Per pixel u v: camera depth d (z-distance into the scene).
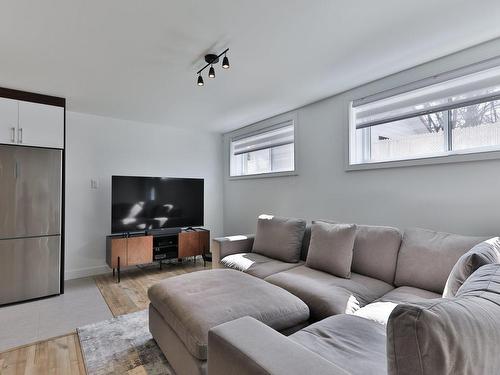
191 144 4.63
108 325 2.29
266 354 0.85
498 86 1.97
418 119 2.45
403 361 0.55
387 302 1.65
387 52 2.14
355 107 2.86
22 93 2.86
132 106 3.40
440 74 2.22
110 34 1.86
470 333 0.54
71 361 1.81
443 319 0.54
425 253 1.89
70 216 3.58
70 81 2.63
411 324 0.54
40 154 2.92
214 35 1.90
